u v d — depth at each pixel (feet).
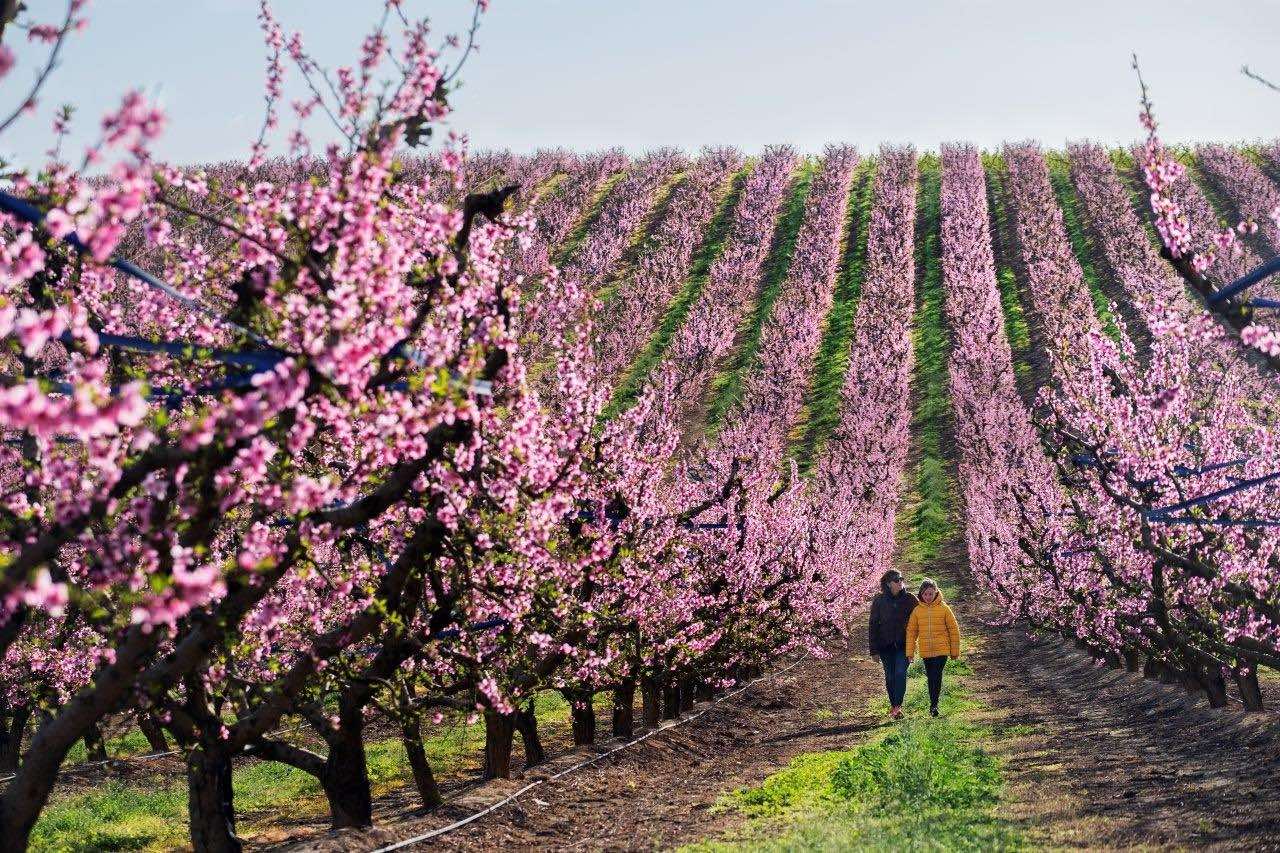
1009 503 112.78
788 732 66.80
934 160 352.08
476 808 42.93
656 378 199.41
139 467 21.38
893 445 185.37
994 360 204.23
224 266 29.73
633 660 55.06
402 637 36.88
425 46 25.86
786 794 43.19
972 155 341.82
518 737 70.69
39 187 22.71
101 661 36.78
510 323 31.01
